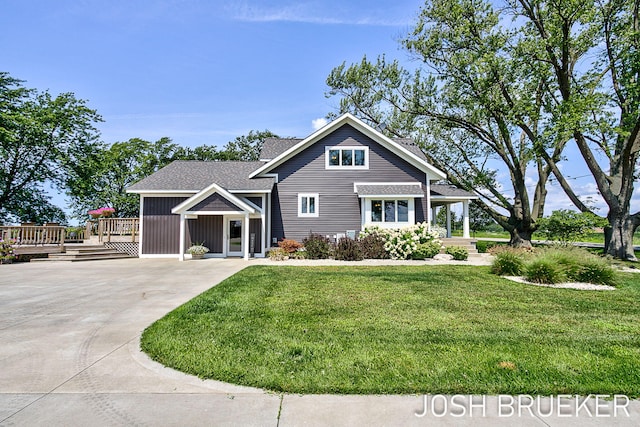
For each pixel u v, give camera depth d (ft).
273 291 27.58
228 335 16.46
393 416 9.59
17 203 96.84
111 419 9.40
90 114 103.71
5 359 13.78
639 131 55.11
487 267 43.39
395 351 14.34
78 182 101.04
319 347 14.80
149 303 24.25
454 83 77.25
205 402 10.36
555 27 56.65
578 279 32.91
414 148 73.72
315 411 9.83
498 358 13.66
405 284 30.89
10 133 85.61
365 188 61.41
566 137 56.13
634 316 20.83
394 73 89.71
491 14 66.95
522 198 77.05
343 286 29.84
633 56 53.06
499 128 74.64
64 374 12.35
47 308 22.70
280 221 62.28
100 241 63.52
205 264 49.52
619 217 59.47
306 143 62.49
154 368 12.87
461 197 67.41
